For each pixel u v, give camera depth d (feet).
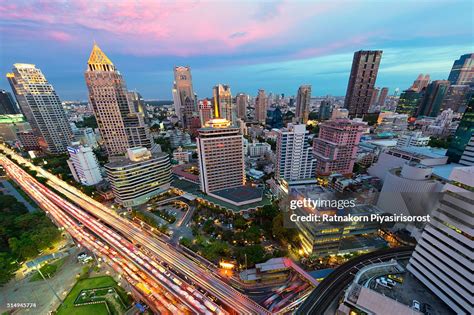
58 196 626.64
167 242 428.15
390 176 455.22
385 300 216.74
